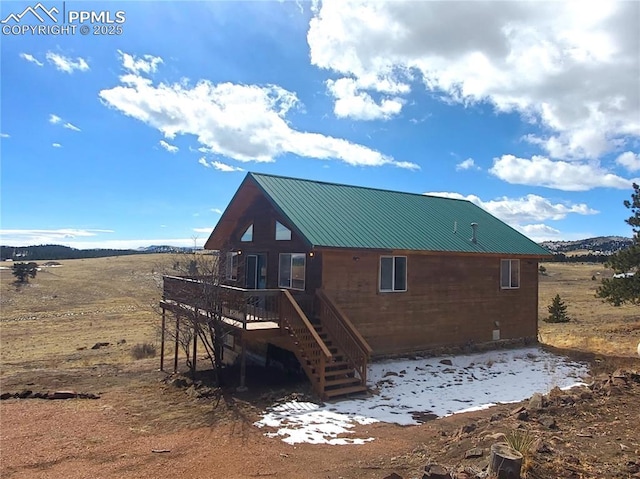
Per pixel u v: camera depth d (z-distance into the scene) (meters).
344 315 11.81
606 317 28.64
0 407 9.91
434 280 14.66
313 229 12.50
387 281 13.70
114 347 21.59
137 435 7.86
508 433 6.25
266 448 7.14
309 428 8.14
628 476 4.66
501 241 16.66
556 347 16.64
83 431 8.12
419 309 14.28
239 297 10.99
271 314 12.38
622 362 13.39
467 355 14.66
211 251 18.20
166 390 11.41
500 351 15.52
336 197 15.56
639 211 19.92
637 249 19.20
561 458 5.11
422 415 8.98
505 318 16.38
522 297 16.98
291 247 13.96
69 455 6.93
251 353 14.80
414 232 14.77
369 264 13.31
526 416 7.06
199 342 19.64
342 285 12.81
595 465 4.96
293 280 13.80
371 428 8.16
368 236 13.29
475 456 5.61
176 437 7.75
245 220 16.98
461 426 7.80
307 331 10.98
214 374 12.88
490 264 16.06
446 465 5.61
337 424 8.38
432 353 14.30
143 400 10.45
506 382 11.57
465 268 15.40
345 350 11.41
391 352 13.66
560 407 7.34
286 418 8.73
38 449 7.20
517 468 4.50
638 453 5.26
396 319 13.79
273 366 13.51
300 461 6.55
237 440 7.54
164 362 15.67
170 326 19.17
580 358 14.52
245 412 9.14
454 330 15.04
